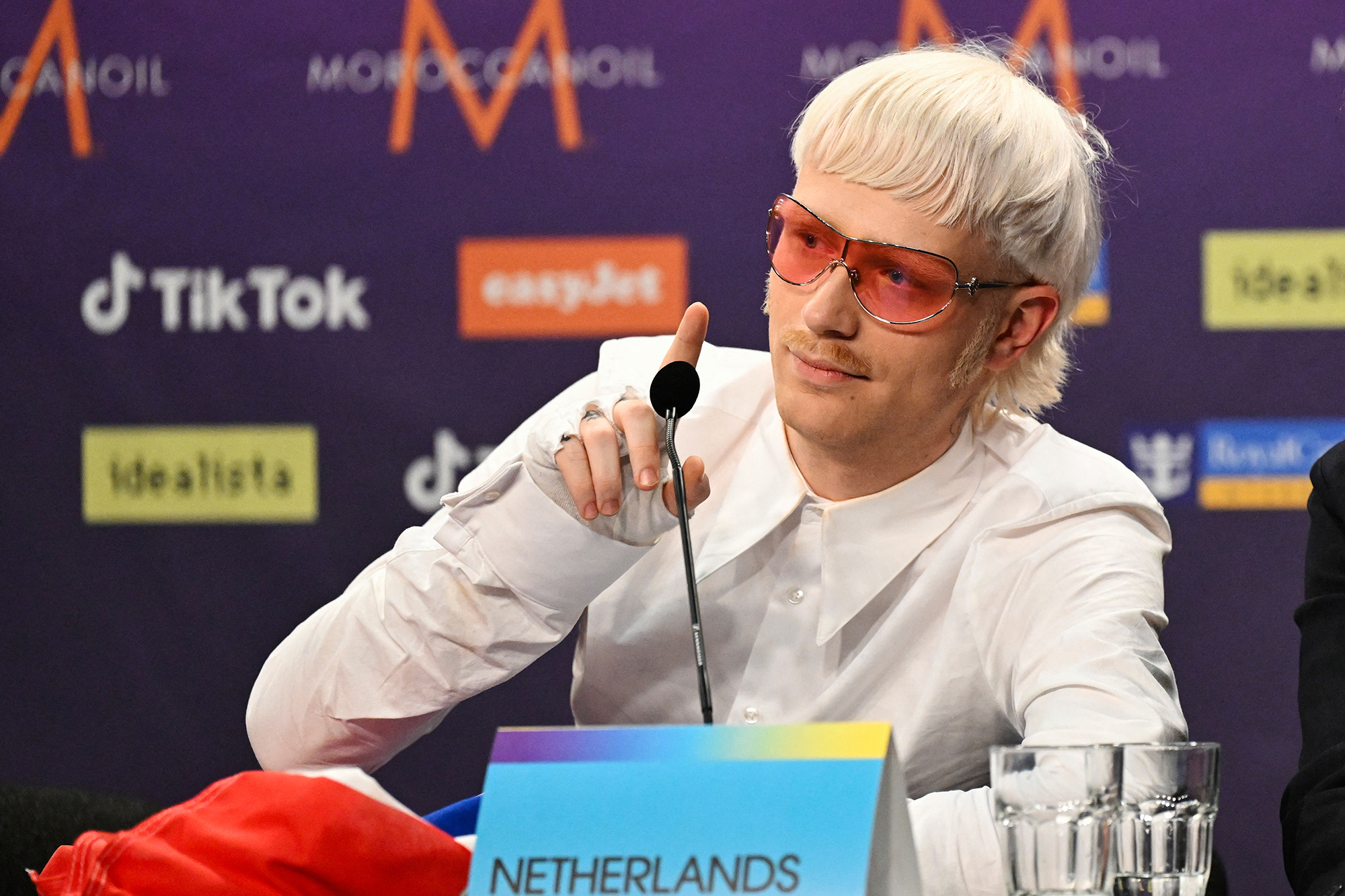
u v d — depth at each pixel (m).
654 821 2.81
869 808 2.72
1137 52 9.90
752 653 5.47
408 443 10.33
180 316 10.34
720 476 5.67
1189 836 3.05
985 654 5.11
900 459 5.23
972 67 5.02
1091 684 4.48
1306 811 4.19
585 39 10.17
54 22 10.29
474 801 4.42
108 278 10.35
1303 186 9.82
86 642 10.38
